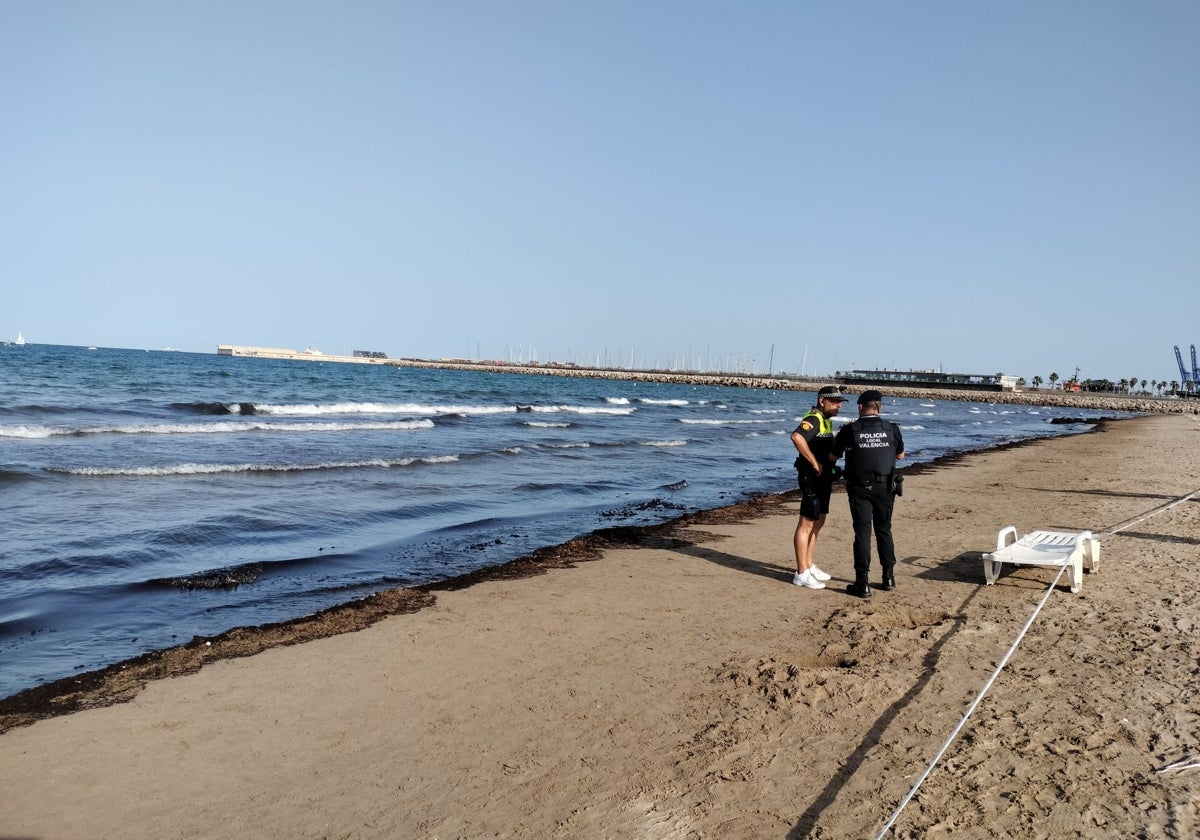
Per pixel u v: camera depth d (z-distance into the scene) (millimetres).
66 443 17547
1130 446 30359
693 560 9547
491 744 4465
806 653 5980
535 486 16125
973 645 6035
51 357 76125
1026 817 3561
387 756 4320
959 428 46000
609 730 4637
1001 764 4082
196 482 13812
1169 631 6340
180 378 51531
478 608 7328
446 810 3734
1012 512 13180
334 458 17938
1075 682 5230
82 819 3641
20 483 12516
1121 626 6508
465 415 35500
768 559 9602
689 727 4660
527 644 6277
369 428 25750
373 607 7320
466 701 5109
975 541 10641
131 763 4215
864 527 7699
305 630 6602
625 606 7414
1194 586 7875
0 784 3963
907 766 4090
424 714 4898
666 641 6340
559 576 8672
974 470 20625
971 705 4805
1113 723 4562
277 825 3605
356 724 4746
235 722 4762
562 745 4441
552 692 5254
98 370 54781
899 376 156250
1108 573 8500
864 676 5406
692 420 42500
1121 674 5367
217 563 9023
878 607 7262
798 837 3451
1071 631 6371
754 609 7281
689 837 3469
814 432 7965
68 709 4934
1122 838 3377
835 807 3697
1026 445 31125
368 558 9648
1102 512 13109
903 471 20312
